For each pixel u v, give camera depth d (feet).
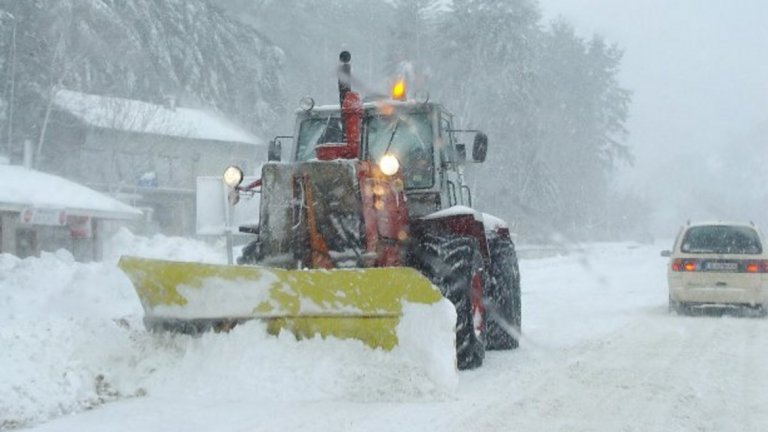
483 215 38.06
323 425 21.50
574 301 59.06
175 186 156.76
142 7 180.96
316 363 25.00
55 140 138.82
